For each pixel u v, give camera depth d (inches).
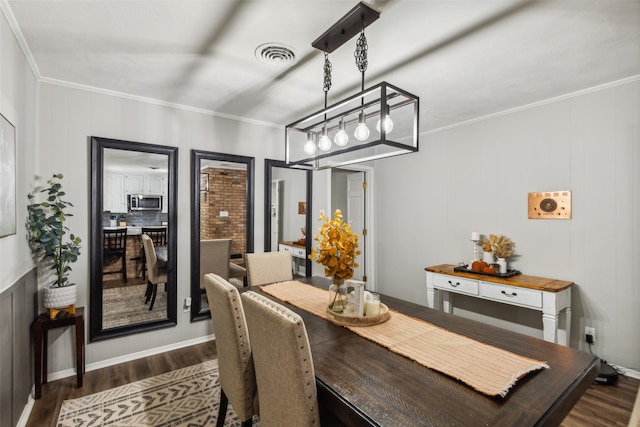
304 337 43.6
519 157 122.6
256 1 62.5
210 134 128.0
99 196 104.1
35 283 91.7
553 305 99.2
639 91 96.0
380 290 181.6
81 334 92.8
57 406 83.3
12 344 70.0
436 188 152.3
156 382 95.4
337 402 41.6
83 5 63.4
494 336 61.9
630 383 94.7
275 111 128.3
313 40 76.1
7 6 63.4
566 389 43.3
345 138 74.4
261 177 141.3
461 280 123.6
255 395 62.0
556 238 113.1
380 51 81.4
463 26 70.9
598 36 74.3
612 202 101.0
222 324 62.9
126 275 109.6
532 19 68.0
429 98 113.3
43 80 95.9
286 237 149.1
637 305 97.0
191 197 122.9
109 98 107.1
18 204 76.3
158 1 62.4
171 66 89.8
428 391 42.9
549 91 107.7
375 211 184.2
